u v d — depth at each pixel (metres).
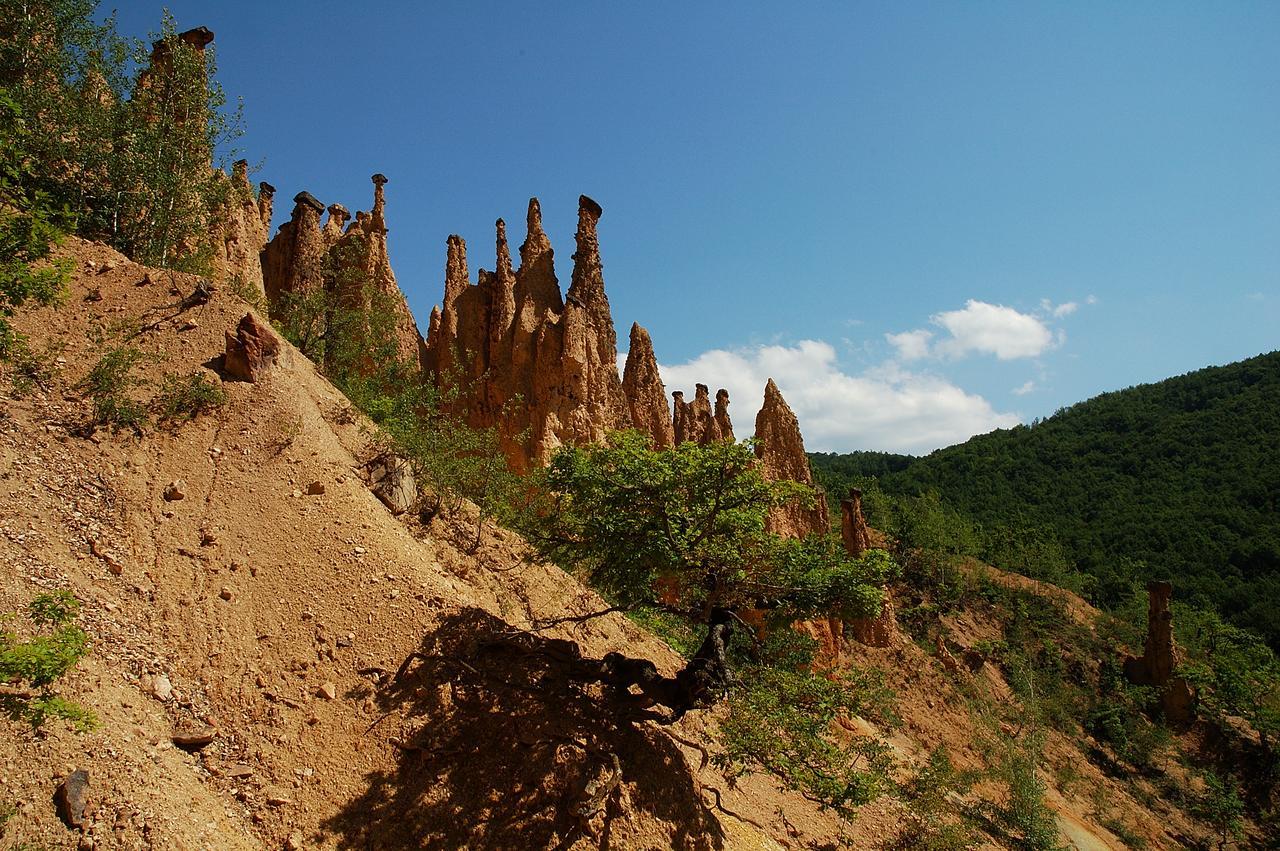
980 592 70.25
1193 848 45.03
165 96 25.44
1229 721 57.84
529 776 13.99
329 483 17.98
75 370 17.48
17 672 9.68
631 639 22.27
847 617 18.58
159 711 12.37
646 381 42.97
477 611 16.56
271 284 36.09
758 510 19.14
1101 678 62.84
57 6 23.64
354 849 12.09
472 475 21.91
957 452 149.00
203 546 15.47
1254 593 81.81
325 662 14.62
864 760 28.34
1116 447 124.75
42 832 9.37
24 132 16.77
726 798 18.62
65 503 14.49
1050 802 40.34
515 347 36.09
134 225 24.42
